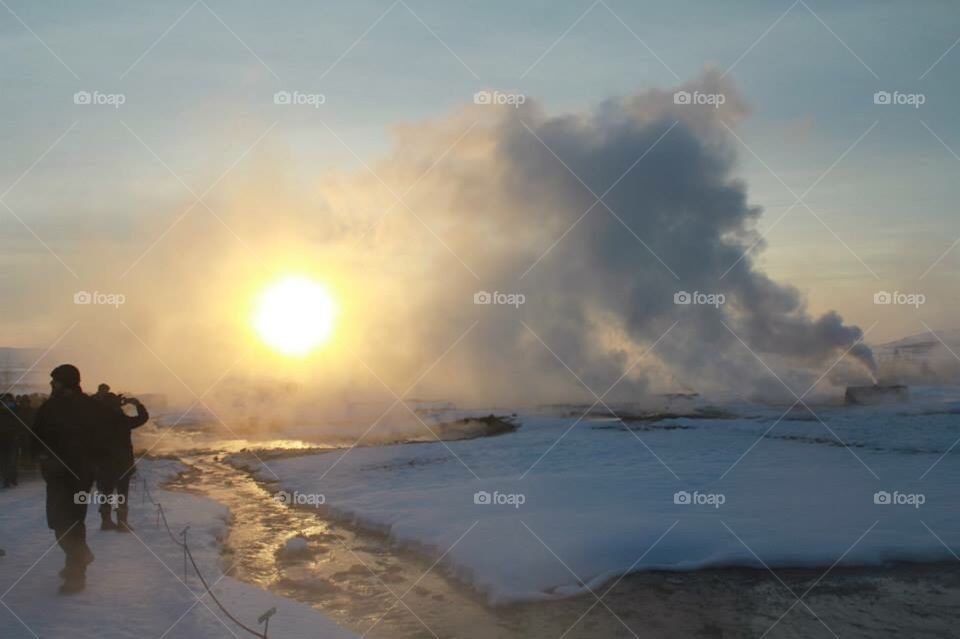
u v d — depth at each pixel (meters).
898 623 6.75
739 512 10.66
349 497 14.09
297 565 9.22
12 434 14.71
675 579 8.09
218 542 10.26
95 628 6.07
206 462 22.30
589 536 9.38
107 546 9.16
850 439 20.02
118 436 10.12
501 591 7.73
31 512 11.45
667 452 18.45
